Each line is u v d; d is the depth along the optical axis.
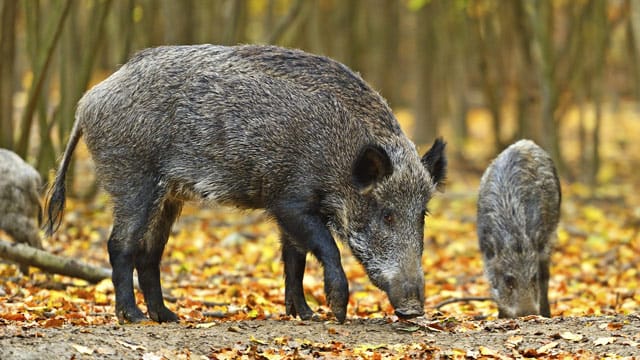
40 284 14.22
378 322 11.42
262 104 11.40
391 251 11.07
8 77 21.48
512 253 12.98
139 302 13.63
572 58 30.20
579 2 31.36
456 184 29.30
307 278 15.95
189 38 27.45
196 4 30.77
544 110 26.38
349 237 11.28
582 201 26.38
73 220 20.11
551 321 11.23
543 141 26.64
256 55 11.70
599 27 28.59
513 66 40.62
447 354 9.82
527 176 13.39
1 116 21.23
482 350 9.88
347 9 35.16
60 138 21.64
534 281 12.96
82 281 14.65
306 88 11.45
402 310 10.69
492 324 11.16
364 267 11.23
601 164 32.94
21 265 14.65
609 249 19.69
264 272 16.80
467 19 33.12
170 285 15.24
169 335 10.18
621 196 27.25
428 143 34.59
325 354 9.83
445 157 11.77
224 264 17.52
